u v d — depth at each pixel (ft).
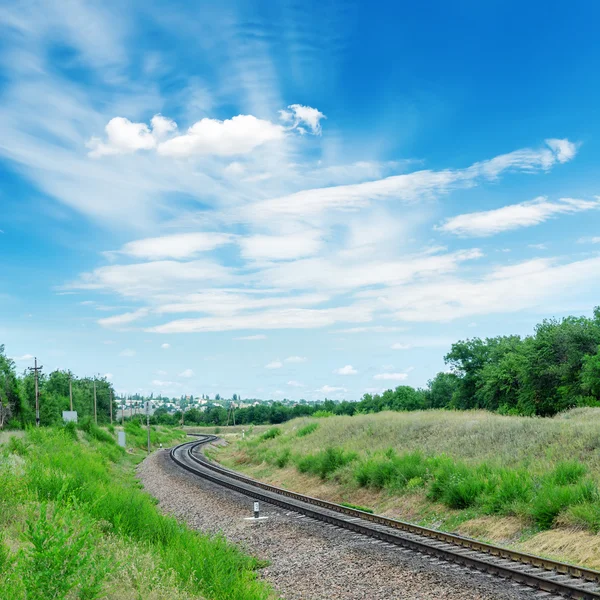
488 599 35.09
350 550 48.60
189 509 74.90
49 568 25.52
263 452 154.71
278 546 52.34
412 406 328.70
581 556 45.62
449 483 68.74
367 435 121.29
